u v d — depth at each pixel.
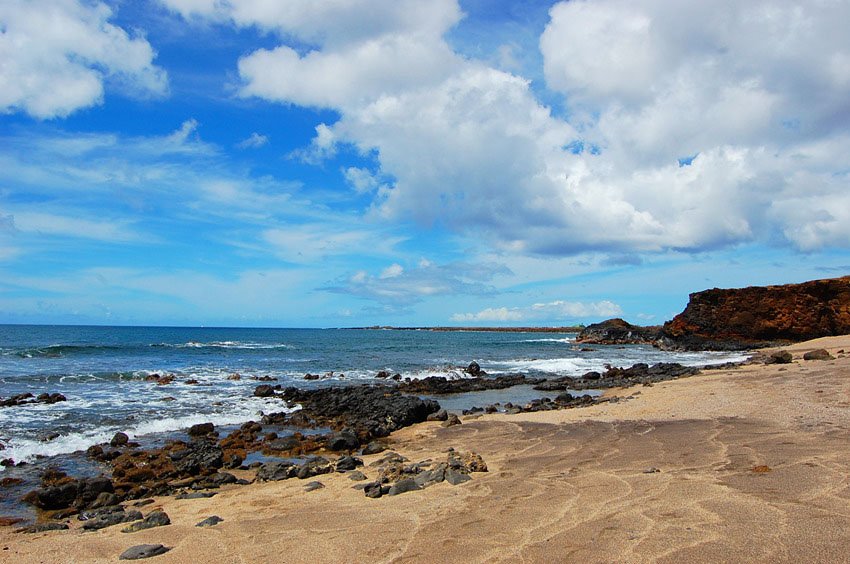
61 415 19.77
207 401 24.23
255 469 13.81
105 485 11.66
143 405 22.58
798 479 7.82
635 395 24.02
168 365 40.25
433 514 7.68
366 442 17.19
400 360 50.34
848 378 21.23
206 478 12.77
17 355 43.66
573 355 60.69
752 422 13.84
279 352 58.34
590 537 6.04
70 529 9.24
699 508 6.77
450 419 19.64
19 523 9.88
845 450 9.59
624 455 11.27
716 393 21.02
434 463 11.55
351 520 7.78
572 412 19.58
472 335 156.88
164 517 8.79
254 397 25.91
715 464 9.51
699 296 75.56
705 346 68.19
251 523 8.17
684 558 5.19
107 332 122.06
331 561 6.10
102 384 28.86
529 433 15.66
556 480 9.27
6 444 15.49
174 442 16.14
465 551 5.98
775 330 68.88
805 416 13.97
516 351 67.38
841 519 5.96
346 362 47.19
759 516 6.25
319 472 12.58
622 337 93.62
